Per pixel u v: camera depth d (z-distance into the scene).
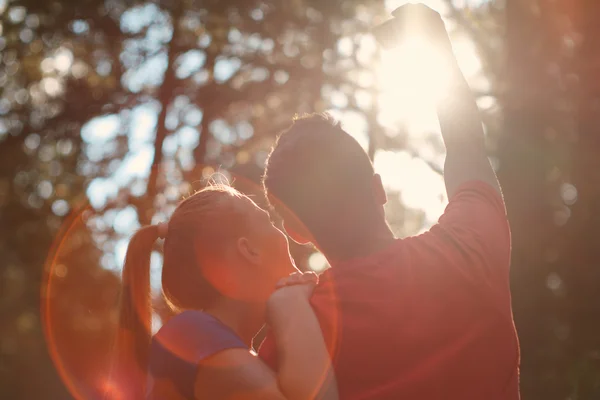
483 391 1.86
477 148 2.05
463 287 1.86
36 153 12.42
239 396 1.87
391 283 1.86
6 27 11.50
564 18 9.80
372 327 1.83
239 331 2.15
